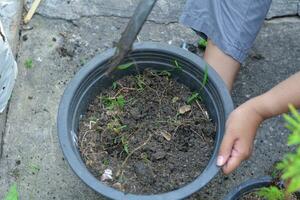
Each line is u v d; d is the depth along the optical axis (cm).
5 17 166
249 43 148
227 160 120
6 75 138
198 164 128
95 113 134
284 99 120
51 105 156
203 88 132
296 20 174
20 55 164
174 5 175
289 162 63
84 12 172
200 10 150
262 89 160
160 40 168
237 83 161
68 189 143
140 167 128
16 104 155
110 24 171
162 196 115
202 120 133
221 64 147
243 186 123
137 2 175
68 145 119
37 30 169
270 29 171
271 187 110
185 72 134
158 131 132
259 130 152
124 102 135
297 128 55
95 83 132
